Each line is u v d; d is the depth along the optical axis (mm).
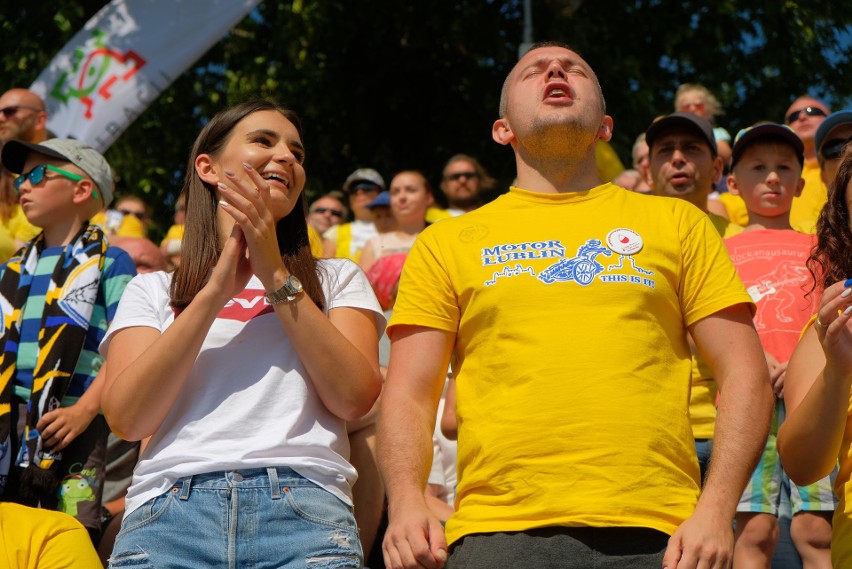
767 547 4426
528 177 3574
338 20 13945
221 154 3541
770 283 4719
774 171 5016
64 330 4371
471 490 3133
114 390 3176
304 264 3477
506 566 2941
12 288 4531
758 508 4441
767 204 4996
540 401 3059
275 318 3312
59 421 4223
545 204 3449
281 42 13867
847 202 3369
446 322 3340
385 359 5340
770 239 4891
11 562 3461
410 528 3008
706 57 14617
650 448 3014
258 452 3121
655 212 3381
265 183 3250
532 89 3580
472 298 3279
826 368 3018
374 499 4207
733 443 3023
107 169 4875
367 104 14398
